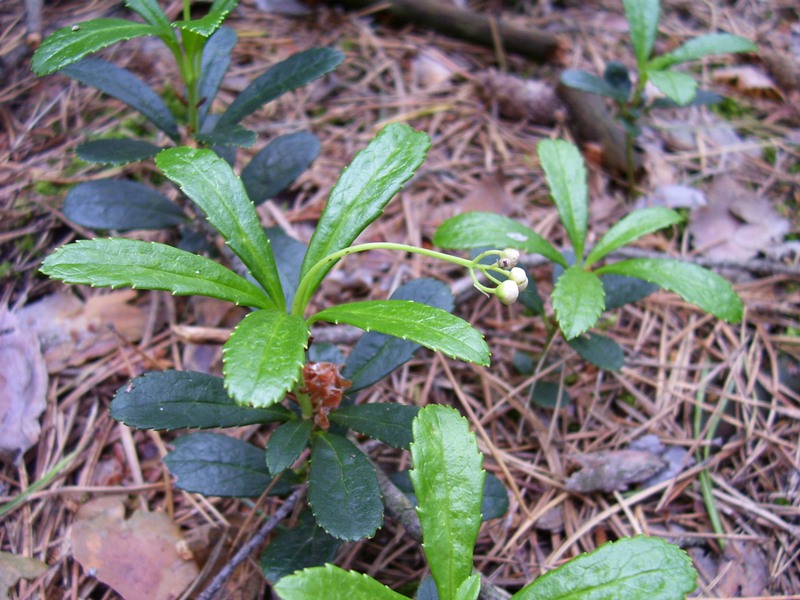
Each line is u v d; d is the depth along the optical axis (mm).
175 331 242
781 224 292
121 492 210
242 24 350
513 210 295
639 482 224
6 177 269
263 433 228
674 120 335
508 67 352
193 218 242
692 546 212
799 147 323
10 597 188
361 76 340
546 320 233
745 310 268
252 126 308
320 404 176
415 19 360
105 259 148
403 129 177
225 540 202
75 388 231
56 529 203
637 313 271
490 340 258
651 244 290
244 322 146
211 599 190
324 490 166
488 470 225
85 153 207
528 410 237
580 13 385
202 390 178
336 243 167
